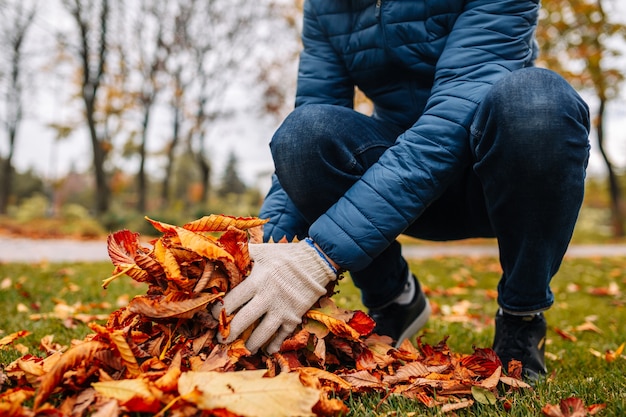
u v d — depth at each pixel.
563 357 1.95
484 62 1.33
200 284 1.10
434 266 6.40
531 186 1.17
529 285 1.31
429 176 1.25
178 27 19.58
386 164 1.27
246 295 1.11
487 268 6.32
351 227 1.22
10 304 2.80
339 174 1.39
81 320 2.28
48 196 29.44
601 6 13.87
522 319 1.43
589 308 3.36
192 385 0.94
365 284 1.71
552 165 1.14
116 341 1.04
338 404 1.03
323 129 1.36
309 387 1.00
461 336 2.26
